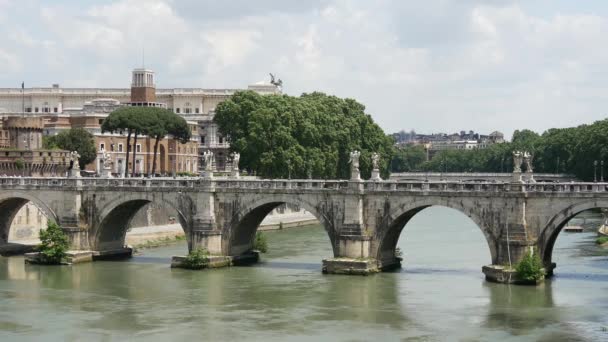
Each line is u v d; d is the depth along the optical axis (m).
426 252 148.62
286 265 134.88
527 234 115.69
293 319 100.50
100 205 141.75
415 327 96.50
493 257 117.88
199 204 134.00
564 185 114.25
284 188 129.62
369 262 124.00
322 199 127.06
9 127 195.75
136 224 173.88
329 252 150.75
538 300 107.06
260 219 138.62
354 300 109.19
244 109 198.38
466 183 118.81
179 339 93.12
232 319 100.94
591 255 142.00
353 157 125.75
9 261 142.25
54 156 188.75
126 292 115.88
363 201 125.12
